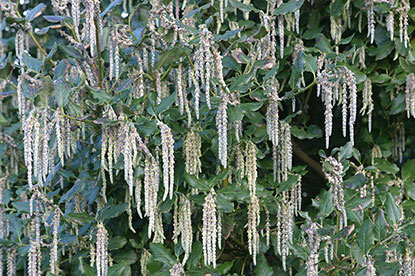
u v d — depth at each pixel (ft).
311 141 13.93
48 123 8.36
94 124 9.50
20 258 12.96
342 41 11.57
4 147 13.85
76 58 9.82
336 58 10.46
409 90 11.63
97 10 8.58
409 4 11.94
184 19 10.10
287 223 9.99
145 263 10.75
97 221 10.23
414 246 9.06
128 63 10.03
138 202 9.12
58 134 8.00
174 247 10.24
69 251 11.68
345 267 8.82
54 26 10.29
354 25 12.70
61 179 12.04
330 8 12.03
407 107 11.52
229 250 12.12
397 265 8.60
